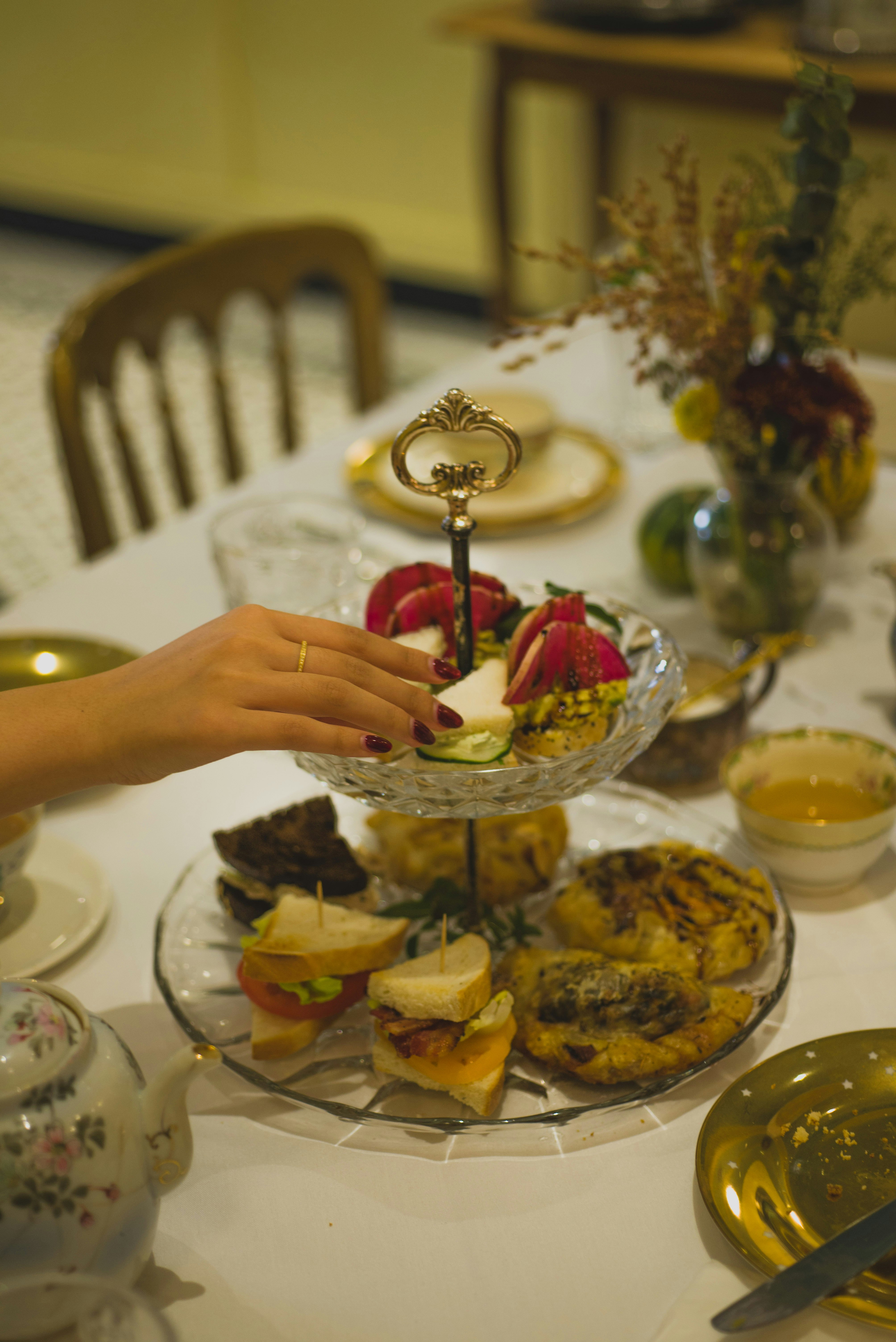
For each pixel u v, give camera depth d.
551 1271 0.56
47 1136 0.47
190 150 4.51
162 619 1.14
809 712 0.98
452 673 0.62
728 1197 0.56
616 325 0.91
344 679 0.59
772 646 0.89
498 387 1.61
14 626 1.12
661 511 1.14
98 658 1.00
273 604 1.05
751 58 2.60
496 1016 0.64
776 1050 0.68
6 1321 0.46
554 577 1.19
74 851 0.84
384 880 0.80
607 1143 0.62
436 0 3.75
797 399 0.92
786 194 1.47
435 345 4.00
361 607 0.78
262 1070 0.66
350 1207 0.60
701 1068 0.64
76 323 1.42
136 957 0.76
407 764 0.63
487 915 0.74
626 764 0.65
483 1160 0.62
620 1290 0.55
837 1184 0.57
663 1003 0.65
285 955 0.66
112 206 4.78
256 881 0.75
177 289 1.54
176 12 4.21
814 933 0.76
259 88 4.24
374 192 4.23
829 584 1.16
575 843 0.83
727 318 0.92
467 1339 0.53
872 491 1.20
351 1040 0.68
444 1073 0.63
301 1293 0.56
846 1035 0.65
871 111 2.52
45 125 4.76
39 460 3.13
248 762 0.96
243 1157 0.62
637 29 2.76
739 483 0.99
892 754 0.80
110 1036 0.52
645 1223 0.58
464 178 4.01
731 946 0.69
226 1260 0.57
